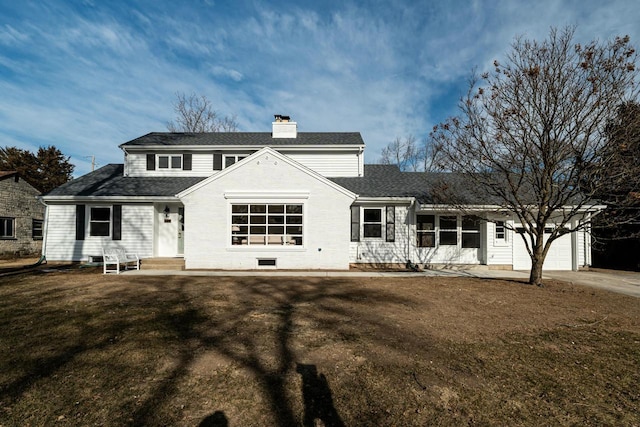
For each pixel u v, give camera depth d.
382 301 7.71
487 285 10.09
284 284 9.80
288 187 12.94
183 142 17.06
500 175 11.66
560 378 4.01
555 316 6.70
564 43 9.17
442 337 5.31
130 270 12.55
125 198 14.05
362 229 14.29
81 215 14.45
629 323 6.32
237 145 16.47
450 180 16.23
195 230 12.76
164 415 3.11
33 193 22.39
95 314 6.36
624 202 9.08
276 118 18.56
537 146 9.50
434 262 14.30
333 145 16.69
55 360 4.25
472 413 3.24
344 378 3.89
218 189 12.84
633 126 8.45
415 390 3.65
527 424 3.10
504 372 4.13
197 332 5.38
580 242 14.71
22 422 2.98
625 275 13.22
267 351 4.63
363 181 16.28
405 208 14.30
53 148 37.78
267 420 3.07
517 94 9.45
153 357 4.38
